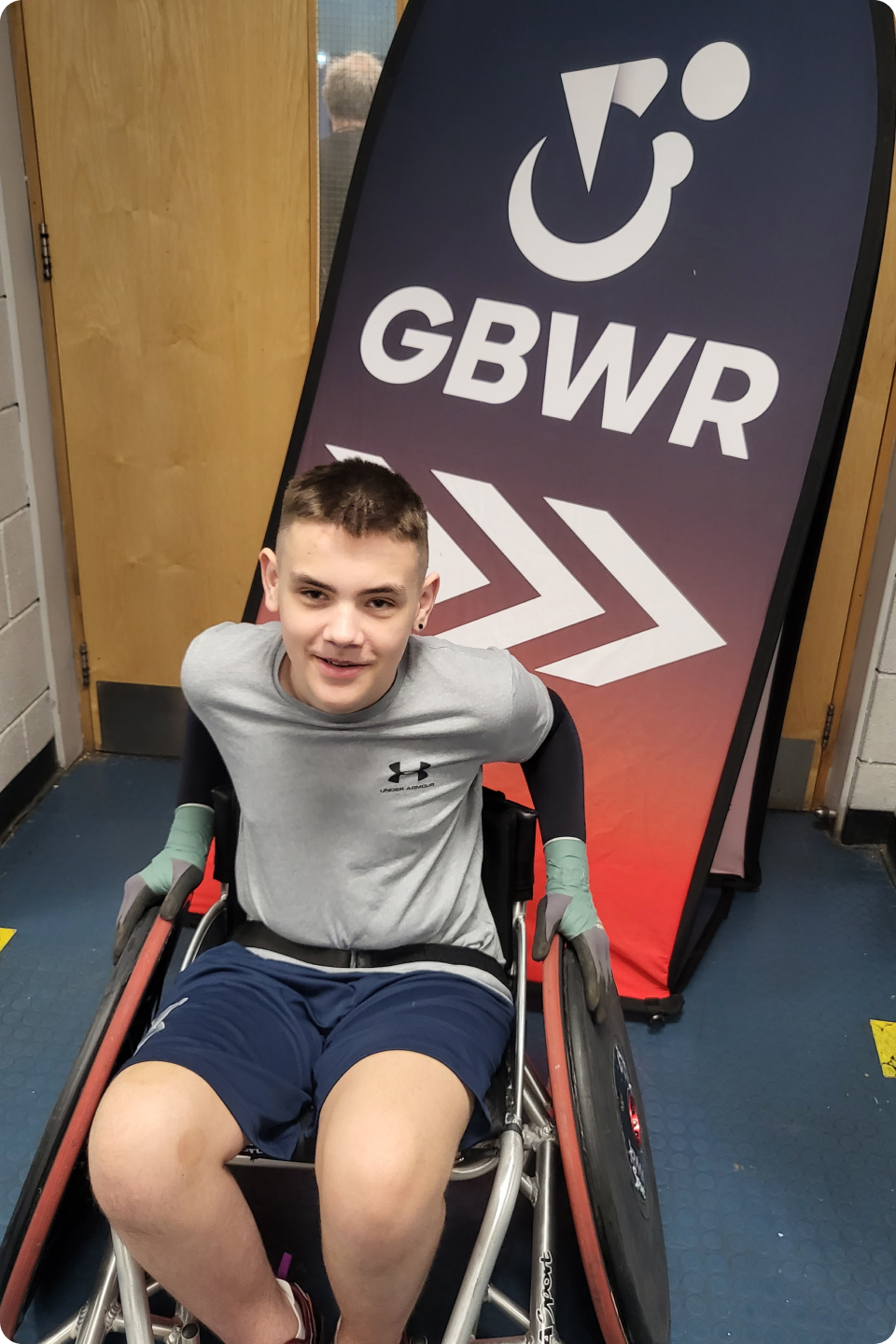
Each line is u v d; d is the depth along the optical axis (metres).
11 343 2.25
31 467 2.37
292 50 2.07
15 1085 1.75
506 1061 1.27
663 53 1.79
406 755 1.22
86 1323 1.20
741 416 1.84
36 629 2.50
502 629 2.02
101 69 2.11
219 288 2.28
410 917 1.25
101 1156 1.00
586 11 1.82
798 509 1.82
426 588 1.21
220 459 2.43
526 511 1.97
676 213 1.83
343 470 1.15
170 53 2.09
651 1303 1.24
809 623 2.46
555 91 1.86
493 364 1.95
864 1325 1.42
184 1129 1.01
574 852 1.36
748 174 1.79
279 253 2.24
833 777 2.60
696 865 1.93
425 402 2.00
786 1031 1.96
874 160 1.72
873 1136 1.73
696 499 1.88
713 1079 1.84
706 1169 1.66
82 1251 1.48
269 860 1.27
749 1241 1.54
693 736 1.92
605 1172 1.16
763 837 2.57
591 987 1.27
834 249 1.76
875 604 2.33
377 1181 0.98
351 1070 1.10
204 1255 1.03
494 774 2.04
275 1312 1.12
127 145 2.17
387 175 1.96
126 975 1.26
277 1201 1.57
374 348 2.01
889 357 2.19
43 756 2.59
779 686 2.17
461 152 1.92
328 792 1.24
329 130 2.16
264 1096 1.11
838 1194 1.62
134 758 2.77
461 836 1.31
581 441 1.93
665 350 1.86
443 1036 1.14
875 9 1.69
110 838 2.43
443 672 1.24
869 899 2.35
